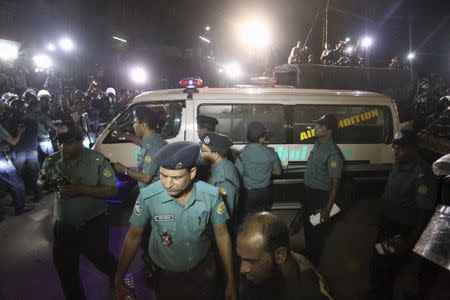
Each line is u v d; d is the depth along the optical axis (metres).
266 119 5.39
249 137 3.96
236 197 3.21
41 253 4.54
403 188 2.81
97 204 3.03
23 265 4.25
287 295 1.44
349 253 4.54
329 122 3.64
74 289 3.02
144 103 5.36
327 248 4.66
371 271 3.06
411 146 2.75
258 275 1.45
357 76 8.25
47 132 7.17
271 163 3.96
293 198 5.50
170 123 5.29
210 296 2.43
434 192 2.58
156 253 2.36
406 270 4.01
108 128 5.32
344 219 5.46
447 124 5.91
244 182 3.96
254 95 5.37
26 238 4.96
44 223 5.48
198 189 2.25
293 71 8.53
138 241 2.36
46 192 7.02
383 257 2.91
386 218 3.00
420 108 12.01
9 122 6.23
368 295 3.66
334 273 4.08
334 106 5.48
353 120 5.55
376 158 5.59
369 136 5.60
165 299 2.41
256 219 1.46
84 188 2.88
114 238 4.88
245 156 3.94
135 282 3.89
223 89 5.55
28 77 15.42
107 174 2.99
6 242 4.84
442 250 1.32
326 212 3.61
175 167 2.04
